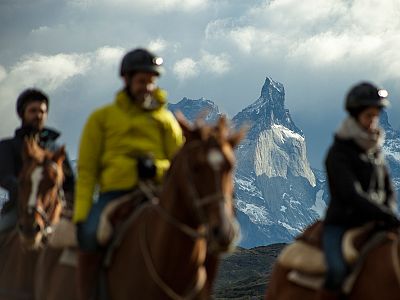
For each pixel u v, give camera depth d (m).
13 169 17.33
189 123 12.62
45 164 16.05
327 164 14.23
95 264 13.55
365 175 14.11
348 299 14.09
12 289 16.36
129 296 13.01
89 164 13.79
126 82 13.80
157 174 13.69
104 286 13.47
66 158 16.97
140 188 13.71
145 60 13.59
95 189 13.91
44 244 16.03
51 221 15.95
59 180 16.08
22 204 15.80
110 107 13.84
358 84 14.26
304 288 14.81
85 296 13.58
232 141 12.25
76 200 13.74
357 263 13.91
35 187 15.78
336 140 14.30
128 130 13.71
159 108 13.95
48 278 15.13
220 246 11.50
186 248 12.58
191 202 12.07
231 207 11.87
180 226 12.53
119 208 13.60
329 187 14.40
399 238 13.80
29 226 15.60
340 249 14.04
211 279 13.34
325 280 14.02
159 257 12.69
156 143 13.86
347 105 14.24
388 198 14.38
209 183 11.77
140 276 12.89
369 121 14.11
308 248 14.86
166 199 12.75
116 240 13.33
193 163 12.00
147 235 12.98
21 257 16.30
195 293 12.73
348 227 14.30
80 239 13.58
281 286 15.34
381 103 13.99
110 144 13.74
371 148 14.15
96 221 13.47
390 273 13.63
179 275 12.62
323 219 14.94
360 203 13.73
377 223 14.27
